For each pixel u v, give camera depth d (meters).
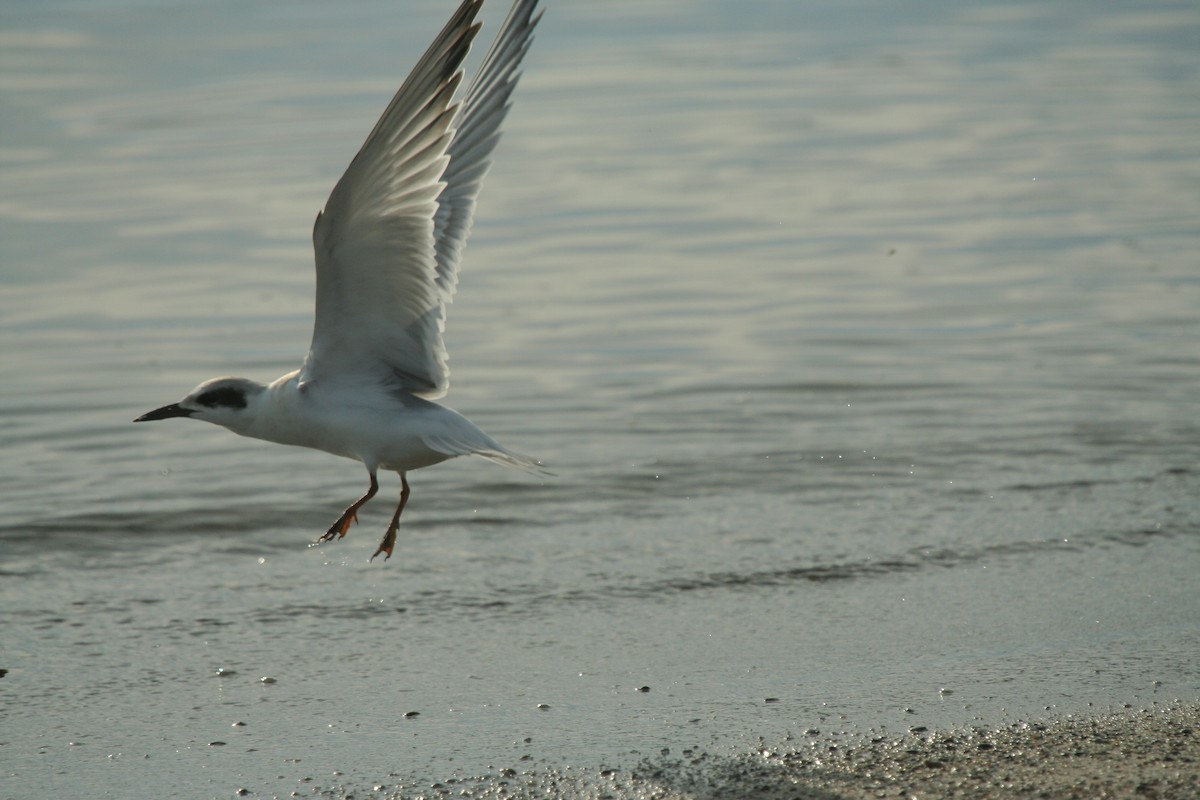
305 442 9.34
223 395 9.26
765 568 11.28
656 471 13.56
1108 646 9.70
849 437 14.34
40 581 11.23
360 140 26.17
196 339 17.80
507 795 7.81
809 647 9.83
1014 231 21.88
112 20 37.47
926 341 17.38
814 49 35.72
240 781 8.05
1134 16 39.06
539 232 22.41
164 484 13.37
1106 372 16.05
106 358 17.09
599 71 33.44
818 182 24.84
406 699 9.14
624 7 41.47
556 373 16.55
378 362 9.14
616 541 11.98
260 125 27.45
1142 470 13.21
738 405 15.38
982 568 11.18
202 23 37.22
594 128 28.48
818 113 29.50
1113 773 7.75
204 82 30.94
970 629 10.06
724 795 7.71
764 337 17.69
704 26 38.69
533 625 10.34
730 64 34.09
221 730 8.73
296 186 23.92
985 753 8.09
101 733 8.70
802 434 14.48
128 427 14.95
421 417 9.02
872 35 37.47
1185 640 9.77
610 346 17.47
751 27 38.62
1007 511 12.34
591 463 13.80
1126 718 8.53
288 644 10.06
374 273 8.66
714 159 26.31
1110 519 12.09
